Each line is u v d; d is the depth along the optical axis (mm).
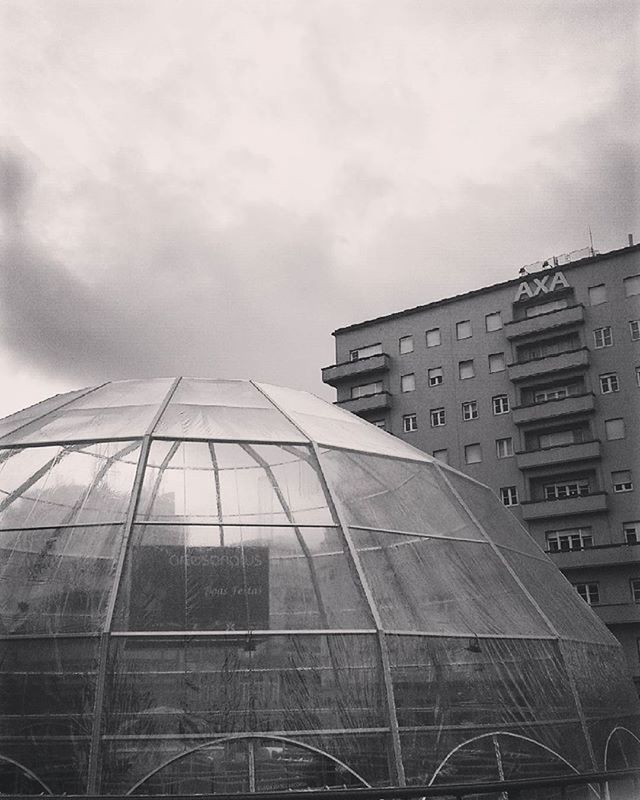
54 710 6871
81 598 7562
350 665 7367
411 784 6887
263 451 9727
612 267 45406
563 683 8578
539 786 6594
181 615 7496
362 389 53000
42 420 10734
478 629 8383
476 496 11578
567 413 44188
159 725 6773
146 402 10805
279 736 6855
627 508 41812
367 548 8625
